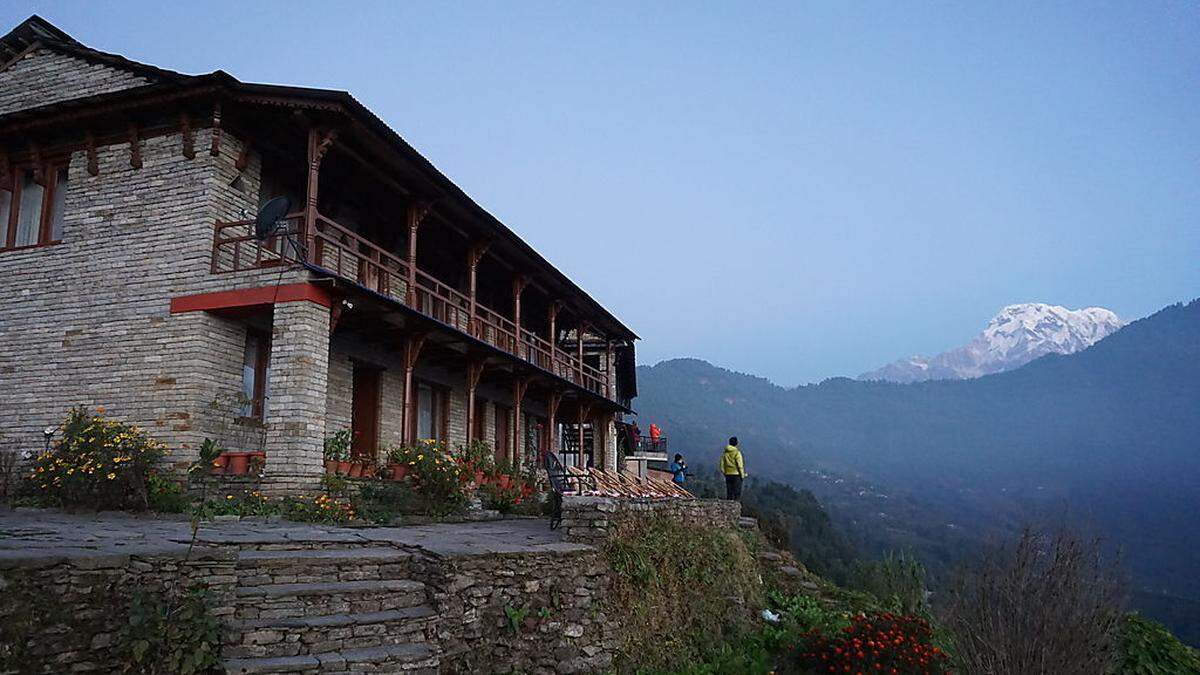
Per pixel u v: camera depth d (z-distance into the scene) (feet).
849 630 35.68
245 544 27.48
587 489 48.32
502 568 29.17
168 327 48.98
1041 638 28.63
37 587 19.22
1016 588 29.55
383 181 56.44
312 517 40.83
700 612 38.86
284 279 46.88
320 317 47.24
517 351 75.10
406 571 28.30
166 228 50.11
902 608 56.29
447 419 73.87
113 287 50.83
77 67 55.83
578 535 36.09
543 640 29.84
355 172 57.52
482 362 67.10
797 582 55.21
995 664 29.07
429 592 27.09
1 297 53.62
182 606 21.25
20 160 55.31
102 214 51.88
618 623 33.83
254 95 48.01
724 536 48.06
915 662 32.68
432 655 24.26
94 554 20.54
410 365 56.80
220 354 49.49
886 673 32.40
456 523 48.16
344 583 26.00
